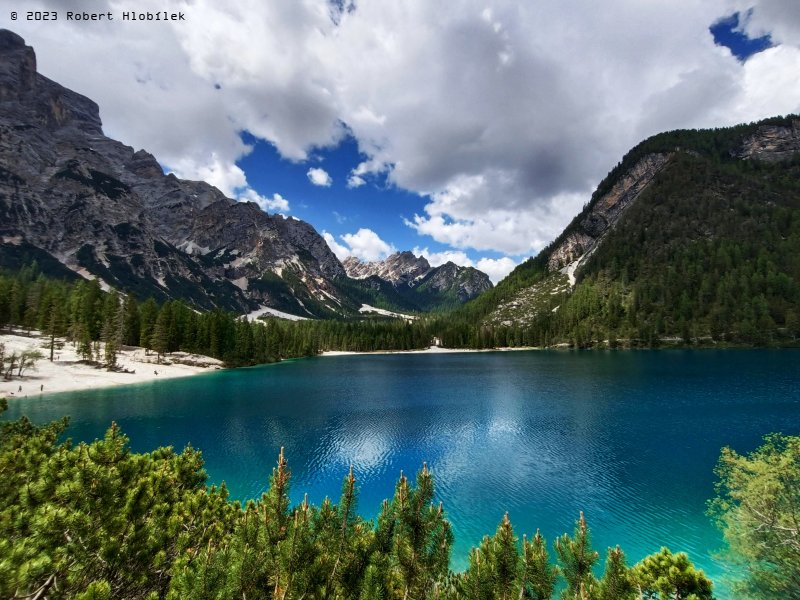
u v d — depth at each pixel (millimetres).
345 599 9000
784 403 67500
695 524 28547
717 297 198375
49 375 89625
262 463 42938
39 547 7137
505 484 36562
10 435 13219
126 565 8469
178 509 11609
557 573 11156
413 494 10453
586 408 69562
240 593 8266
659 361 138875
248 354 160000
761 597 17156
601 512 30703
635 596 10672
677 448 46281
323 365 167125
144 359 126062
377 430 57438
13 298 124500
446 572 10539
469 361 178125
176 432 54906
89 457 8852
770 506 16906
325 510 10023
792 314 166375
